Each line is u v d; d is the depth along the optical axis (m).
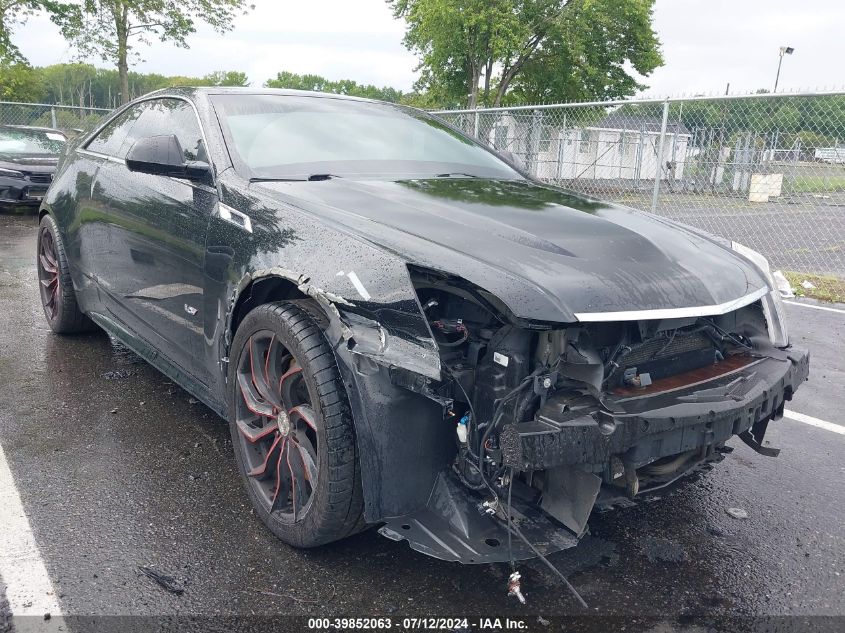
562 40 27.66
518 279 2.07
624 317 2.09
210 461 3.14
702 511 2.92
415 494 2.17
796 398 4.34
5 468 3.00
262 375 2.56
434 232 2.35
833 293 7.52
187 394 3.93
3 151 11.40
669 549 2.61
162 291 3.27
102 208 3.84
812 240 10.77
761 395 2.35
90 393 3.89
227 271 2.69
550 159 11.19
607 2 27.59
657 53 29.27
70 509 2.70
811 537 2.73
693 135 8.93
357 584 2.30
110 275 3.85
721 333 2.59
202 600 2.19
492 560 2.04
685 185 9.05
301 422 2.42
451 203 2.69
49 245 4.82
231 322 2.69
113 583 2.26
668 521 2.82
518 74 29.89
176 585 2.26
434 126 3.91
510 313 1.98
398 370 2.08
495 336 2.11
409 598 2.24
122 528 2.58
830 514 2.92
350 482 2.19
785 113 8.37
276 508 2.52
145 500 2.79
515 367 2.05
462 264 2.11
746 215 8.78
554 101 30.11
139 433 3.40
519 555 2.06
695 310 2.26
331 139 3.31
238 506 2.76
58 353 4.54
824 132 8.15
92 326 4.86
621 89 30.19
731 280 2.55
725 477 3.25
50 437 3.32
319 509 2.25
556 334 2.09
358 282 2.16
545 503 2.21
